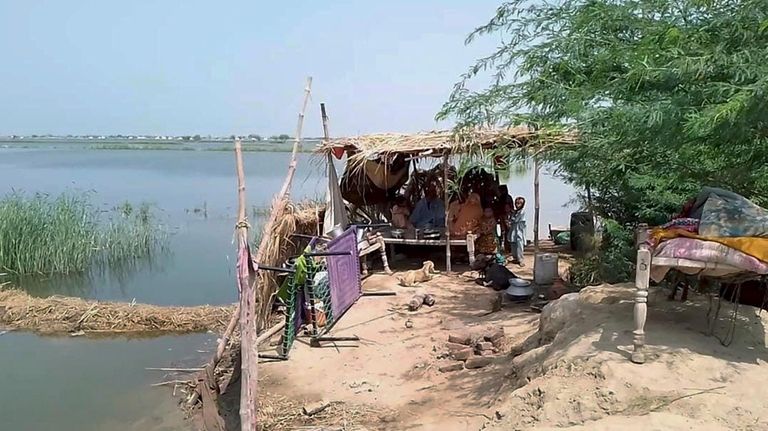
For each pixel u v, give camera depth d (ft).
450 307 33.42
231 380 25.71
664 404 14.85
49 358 31.14
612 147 27.07
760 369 16.16
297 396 23.48
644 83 20.57
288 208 34.06
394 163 47.44
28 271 50.44
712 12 19.74
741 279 17.11
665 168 29.30
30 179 167.32
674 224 18.22
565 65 26.25
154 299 43.27
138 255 58.70
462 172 40.01
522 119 29.22
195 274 51.29
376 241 42.65
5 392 26.61
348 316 32.78
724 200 18.03
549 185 95.25
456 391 21.95
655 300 21.40
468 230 43.21
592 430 14.07
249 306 20.58
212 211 89.40
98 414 24.30
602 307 21.29
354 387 23.67
